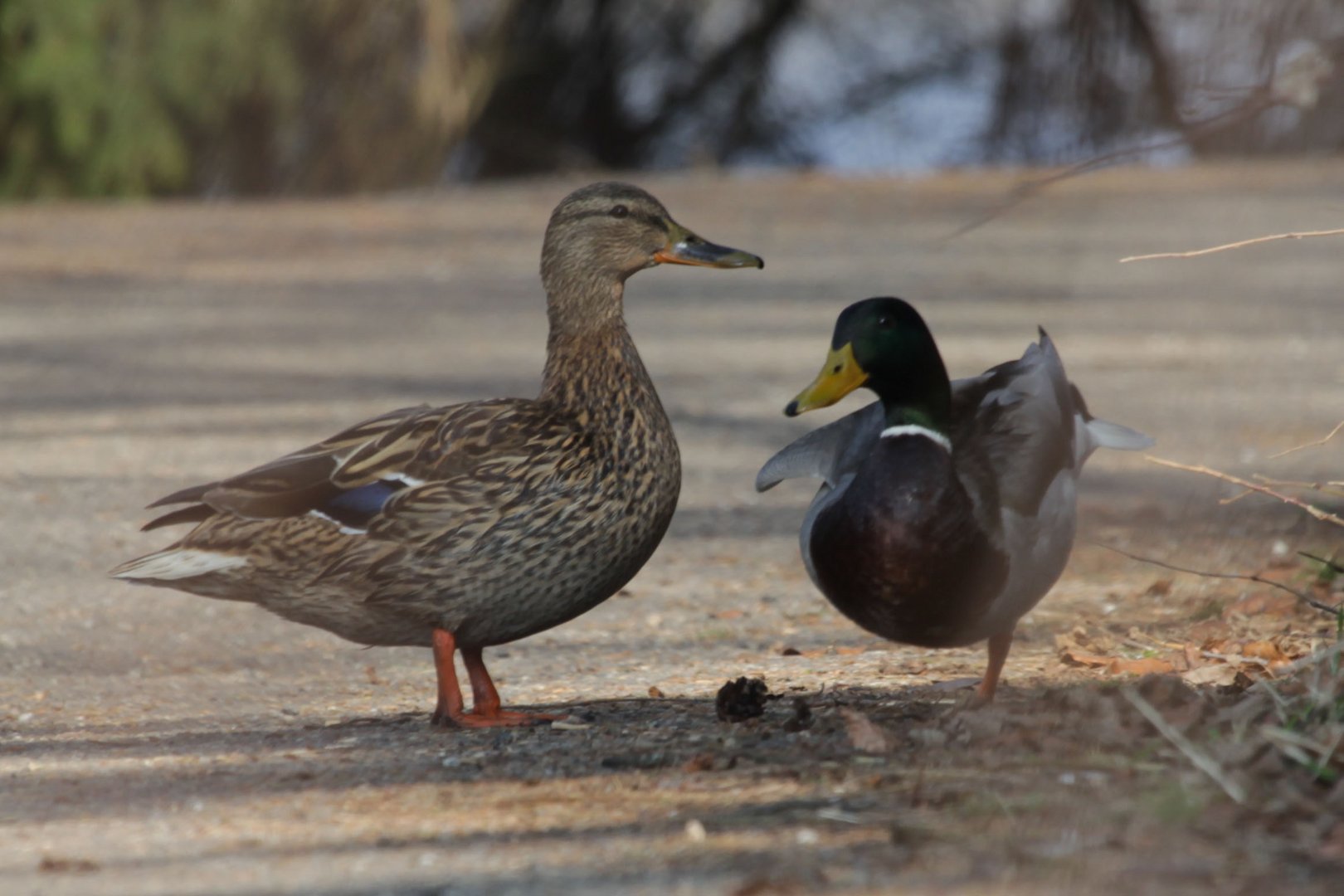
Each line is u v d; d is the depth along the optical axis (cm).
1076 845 666
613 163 6100
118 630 1218
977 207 3797
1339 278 2784
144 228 3888
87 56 4984
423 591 912
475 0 5584
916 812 718
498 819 741
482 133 6009
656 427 945
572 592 930
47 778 845
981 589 852
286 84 5091
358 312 2844
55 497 1631
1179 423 1783
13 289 3102
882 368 854
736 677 1041
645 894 636
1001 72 5181
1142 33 1473
